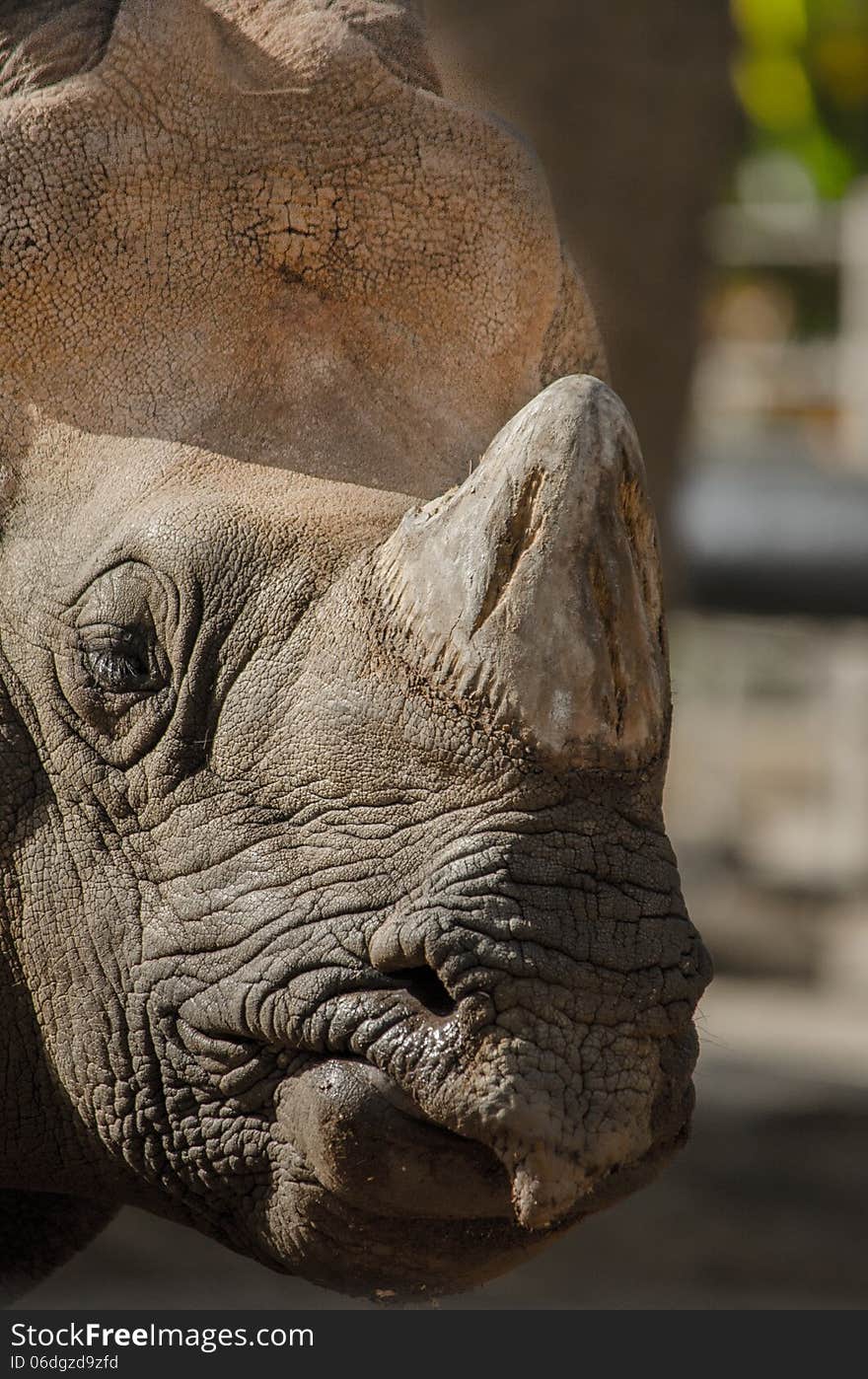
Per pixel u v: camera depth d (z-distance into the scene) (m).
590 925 4.98
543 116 14.64
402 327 6.31
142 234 6.09
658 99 15.07
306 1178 5.31
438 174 6.38
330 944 5.18
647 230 15.41
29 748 5.89
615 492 4.93
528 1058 4.88
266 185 6.18
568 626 4.91
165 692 5.59
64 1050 5.84
